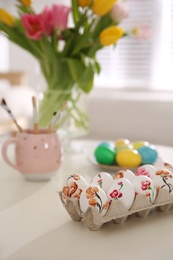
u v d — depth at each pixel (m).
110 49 2.57
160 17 2.41
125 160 1.14
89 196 0.77
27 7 1.37
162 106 2.11
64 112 1.34
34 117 1.08
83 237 0.76
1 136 2.20
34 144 1.04
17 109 2.39
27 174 1.05
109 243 0.74
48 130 1.08
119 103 2.20
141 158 1.16
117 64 2.58
